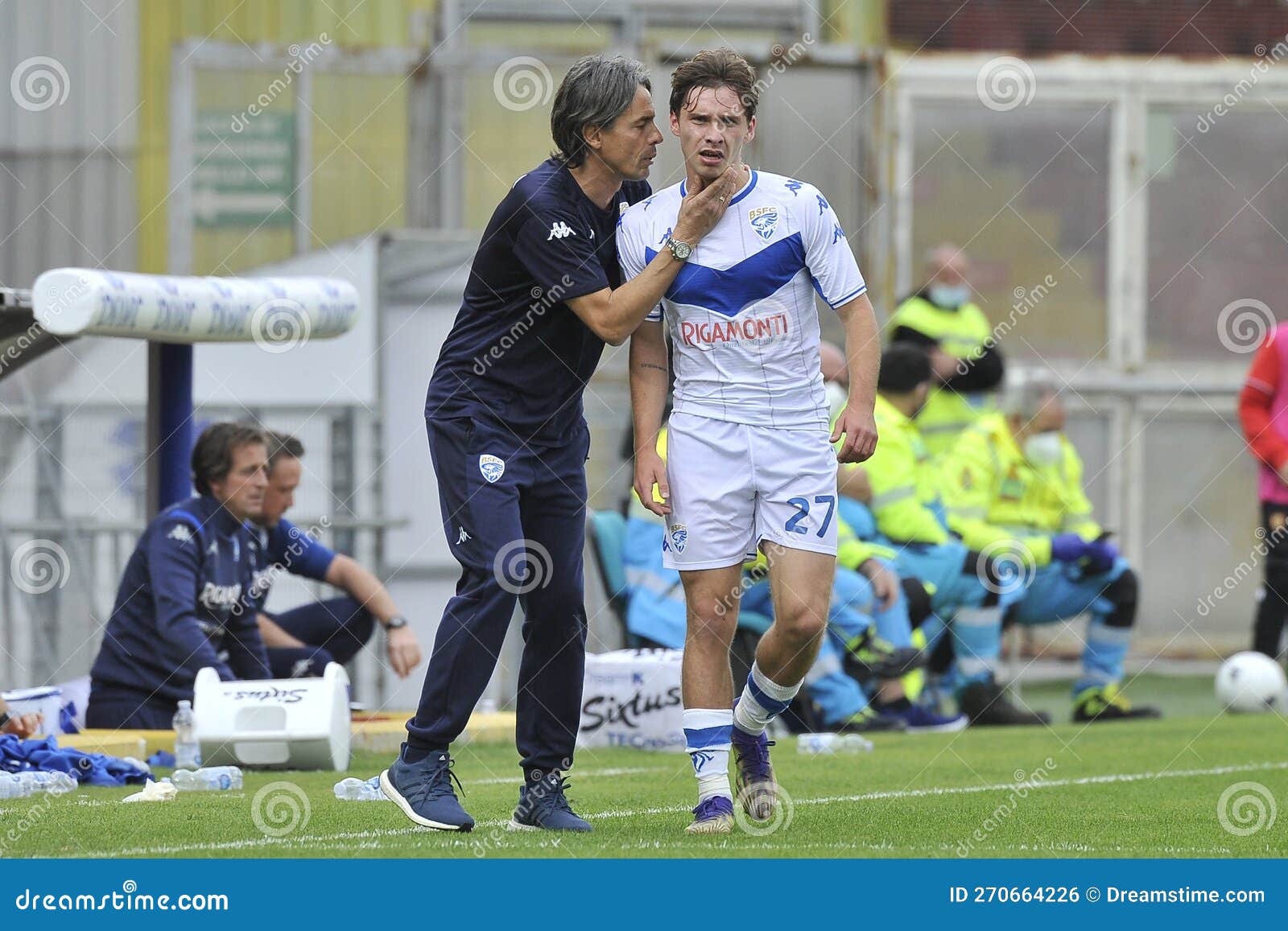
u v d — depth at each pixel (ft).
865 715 93.40
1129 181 151.23
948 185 147.23
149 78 133.39
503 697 105.91
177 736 70.69
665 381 51.93
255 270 115.34
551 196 48.78
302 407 113.50
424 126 134.00
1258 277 152.35
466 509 48.75
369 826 51.47
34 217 133.18
